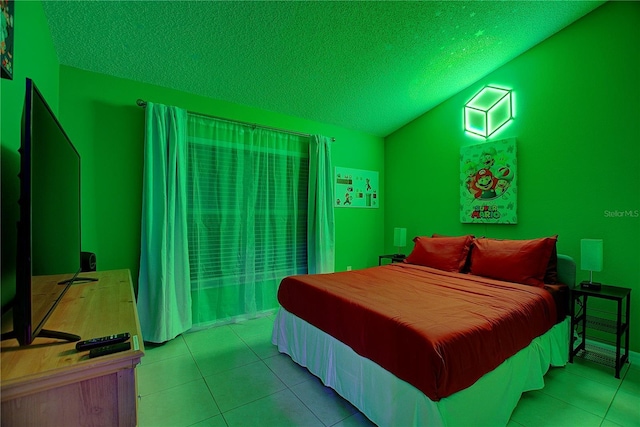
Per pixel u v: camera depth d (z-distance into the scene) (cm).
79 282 172
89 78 236
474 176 327
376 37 239
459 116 346
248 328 286
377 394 147
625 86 230
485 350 140
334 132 391
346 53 253
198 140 280
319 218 351
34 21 156
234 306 301
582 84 252
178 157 260
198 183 279
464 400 129
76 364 77
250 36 220
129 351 85
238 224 302
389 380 141
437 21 231
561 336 216
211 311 289
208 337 264
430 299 187
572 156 258
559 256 251
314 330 201
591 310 246
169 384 190
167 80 259
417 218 395
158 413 162
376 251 435
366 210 424
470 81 327
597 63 244
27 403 74
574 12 244
